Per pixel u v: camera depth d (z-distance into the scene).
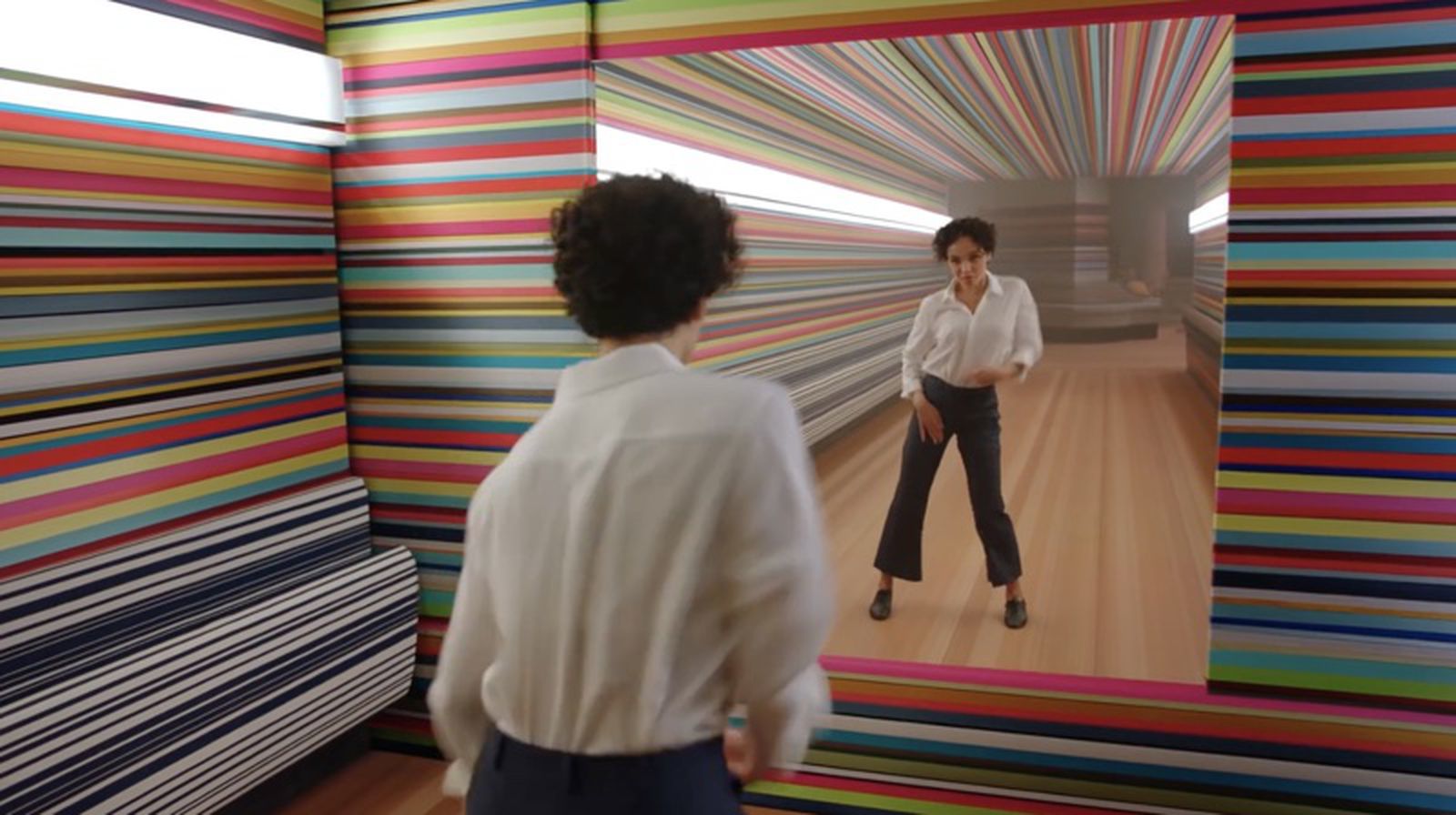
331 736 3.29
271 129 3.14
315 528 3.36
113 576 2.73
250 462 3.22
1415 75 2.55
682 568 1.24
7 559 2.55
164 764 2.70
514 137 3.26
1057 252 12.26
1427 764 2.71
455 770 1.54
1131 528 5.56
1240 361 2.74
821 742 3.19
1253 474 2.76
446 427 3.48
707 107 4.59
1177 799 2.91
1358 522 2.71
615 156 3.45
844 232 7.35
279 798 3.31
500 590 1.33
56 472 2.66
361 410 3.60
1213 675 2.86
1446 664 2.69
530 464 1.34
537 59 3.20
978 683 3.03
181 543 2.91
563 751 1.29
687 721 1.27
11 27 2.44
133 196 2.82
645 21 3.12
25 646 2.52
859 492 6.38
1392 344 2.64
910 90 6.14
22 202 2.54
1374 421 2.67
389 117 3.39
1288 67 2.62
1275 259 2.68
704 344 4.82
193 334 3.02
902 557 4.21
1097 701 2.94
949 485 6.60
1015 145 9.02
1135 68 5.53
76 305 2.69
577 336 3.25
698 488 1.25
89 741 2.50
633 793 1.26
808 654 1.27
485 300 3.36
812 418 6.73
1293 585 2.77
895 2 2.90
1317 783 2.80
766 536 1.25
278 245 3.29
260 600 3.12
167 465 2.96
